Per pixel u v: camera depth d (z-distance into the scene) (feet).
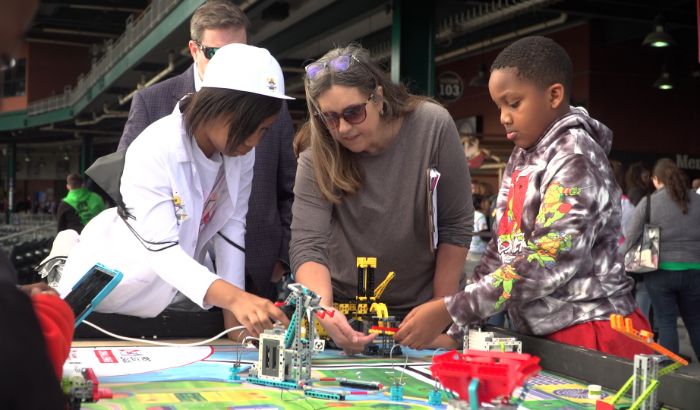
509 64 7.56
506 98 7.63
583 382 6.35
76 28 117.08
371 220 8.91
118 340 8.53
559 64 7.54
